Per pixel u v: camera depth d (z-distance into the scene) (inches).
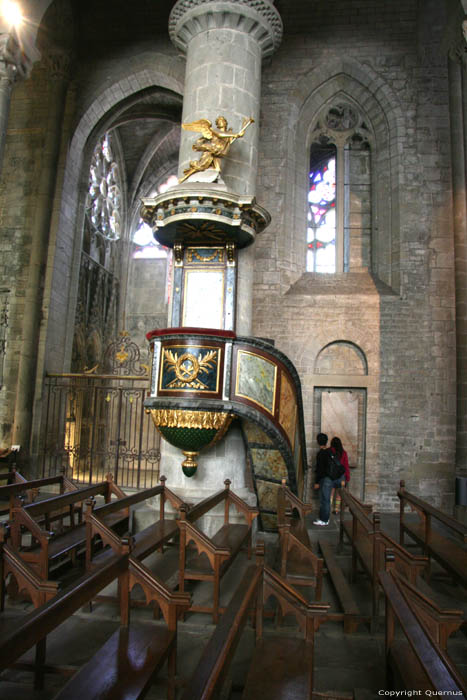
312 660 147.4
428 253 545.3
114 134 896.3
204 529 326.0
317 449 528.4
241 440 357.4
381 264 564.7
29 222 612.4
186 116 398.6
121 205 956.6
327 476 421.1
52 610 112.9
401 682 146.3
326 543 327.3
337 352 540.7
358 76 585.9
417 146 564.7
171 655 149.9
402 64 579.5
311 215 653.9
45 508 240.4
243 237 354.6
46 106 631.8
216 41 398.0
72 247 649.0
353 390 537.3
